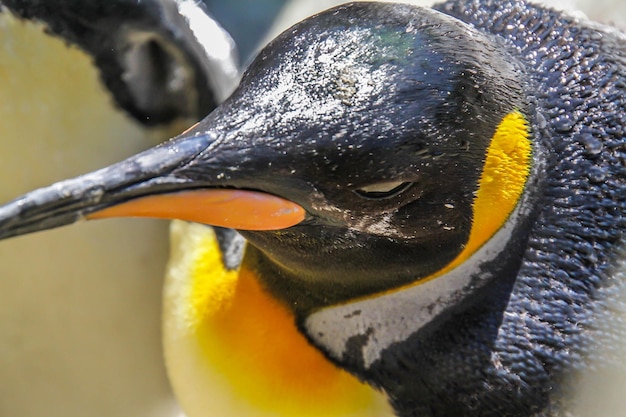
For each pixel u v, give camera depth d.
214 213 2.57
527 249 2.61
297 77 2.57
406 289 2.61
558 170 2.61
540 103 2.62
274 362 2.63
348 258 2.60
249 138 2.56
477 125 2.57
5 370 2.77
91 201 2.55
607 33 2.65
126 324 2.78
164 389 2.81
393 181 2.56
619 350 2.59
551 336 2.60
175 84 2.73
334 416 2.62
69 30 2.69
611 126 2.61
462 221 2.59
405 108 2.56
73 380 2.79
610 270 2.60
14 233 2.54
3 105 2.70
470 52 2.57
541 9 2.65
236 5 4.06
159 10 2.71
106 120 2.72
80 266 2.75
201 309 2.66
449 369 2.61
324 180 2.56
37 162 2.72
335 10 2.58
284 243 2.60
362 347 2.62
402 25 2.57
